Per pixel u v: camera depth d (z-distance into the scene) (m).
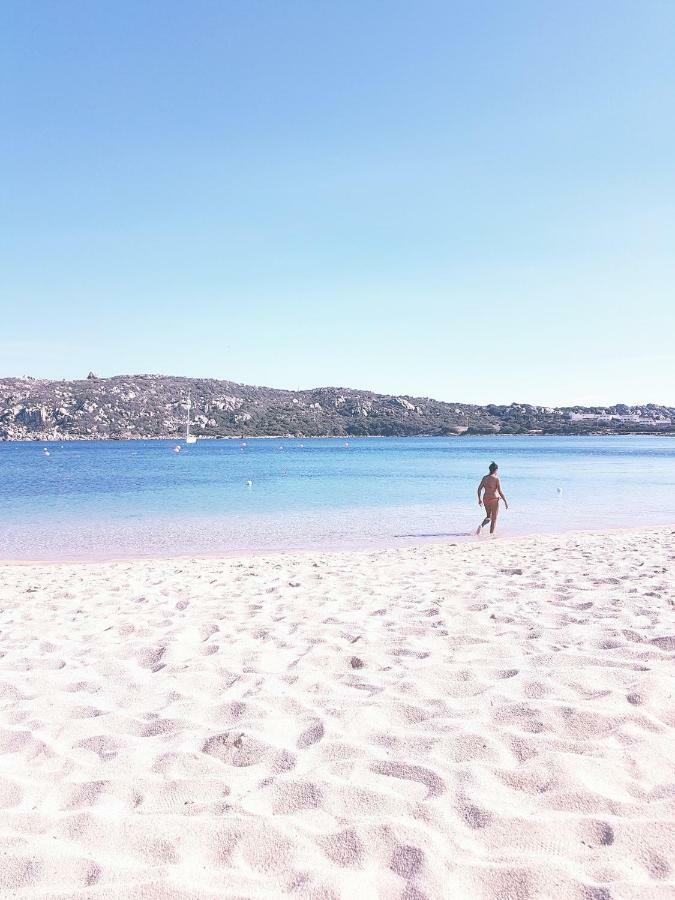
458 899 2.04
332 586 8.23
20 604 7.53
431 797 2.70
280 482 35.09
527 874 2.15
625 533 14.56
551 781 2.78
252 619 6.36
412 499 24.77
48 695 4.17
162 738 3.45
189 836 2.42
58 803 2.74
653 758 2.97
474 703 3.75
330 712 3.71
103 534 16.08
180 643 5.43
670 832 2.37
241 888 2.10
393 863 2.24
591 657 4.48
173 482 35.88
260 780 2.91
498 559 10.38
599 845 2.32
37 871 2.19
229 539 15.08
